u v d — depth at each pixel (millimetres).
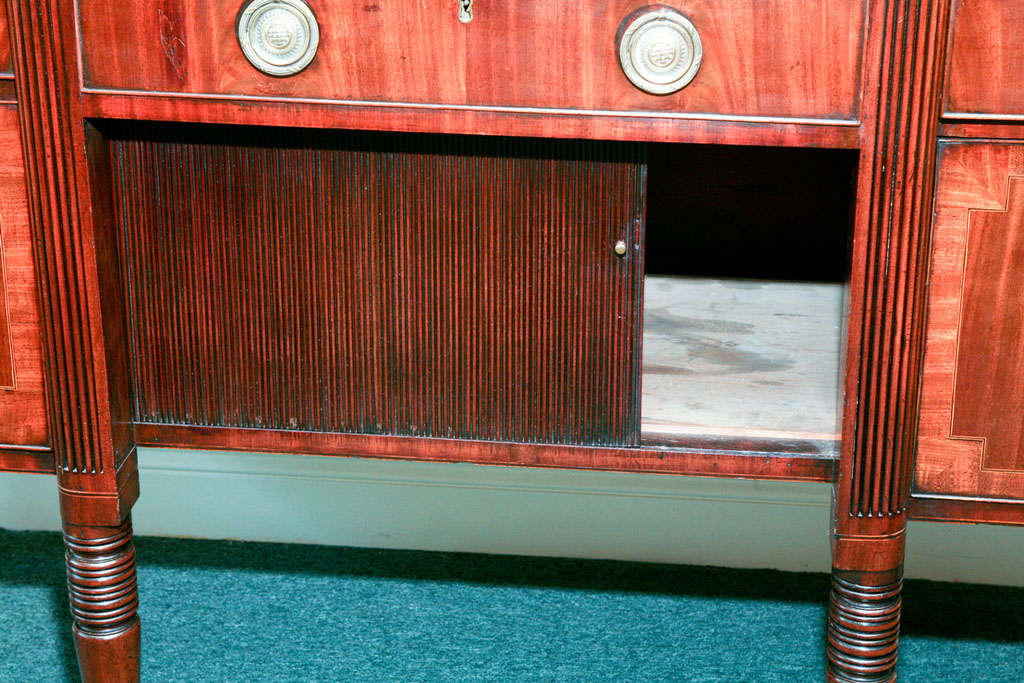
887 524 851
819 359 1058
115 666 966
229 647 1250
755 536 1430
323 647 1252
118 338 899
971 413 841
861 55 770
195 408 920
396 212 861
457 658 1232
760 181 1311
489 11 790
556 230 853
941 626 1300
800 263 1338
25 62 825
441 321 879
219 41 813
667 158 1317
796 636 1280
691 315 1188
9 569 1404
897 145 777
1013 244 806
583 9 783
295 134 853
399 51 802
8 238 879
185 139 863
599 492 1437
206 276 890
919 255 798
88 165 843
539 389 884
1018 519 859
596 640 1270
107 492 910
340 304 884
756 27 774
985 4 767
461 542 1475
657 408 935
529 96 802
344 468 1461
